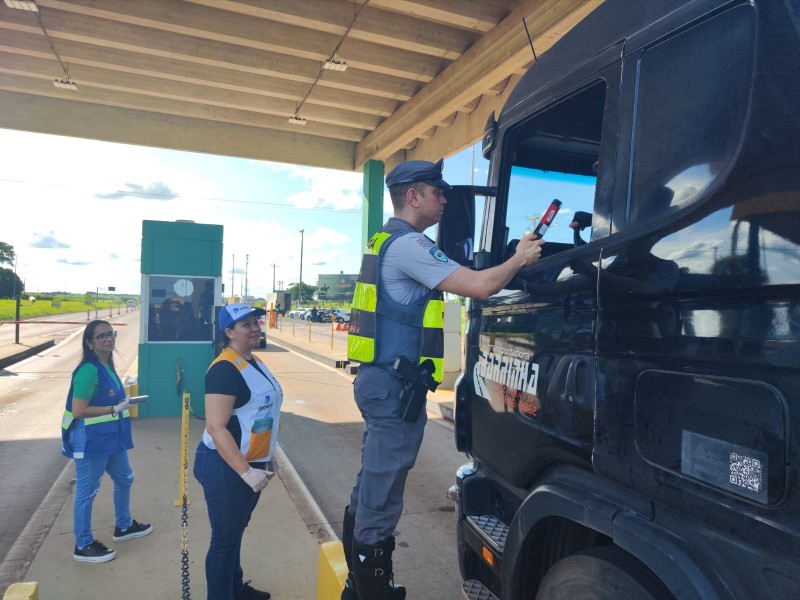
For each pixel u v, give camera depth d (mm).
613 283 1634
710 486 1290
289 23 8078
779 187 1188
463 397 2643
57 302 93188
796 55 1219
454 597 3473
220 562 2773
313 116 11727
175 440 6852
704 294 1336
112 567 3668
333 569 2896
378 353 2023
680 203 1469
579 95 2033
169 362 8133
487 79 8344
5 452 6469
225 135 12484
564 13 6555
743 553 1228
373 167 13078
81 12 7770
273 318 37656
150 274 8016
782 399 1135
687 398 1365
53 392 10695
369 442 2062
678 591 1328
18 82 10547
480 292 1858
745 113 1314
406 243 1984
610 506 1615
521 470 2127
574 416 1789
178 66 9789
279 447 6891
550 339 1943
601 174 1785
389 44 8547
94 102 11109
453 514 4828
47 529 4273
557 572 1783
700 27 1489
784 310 1146
